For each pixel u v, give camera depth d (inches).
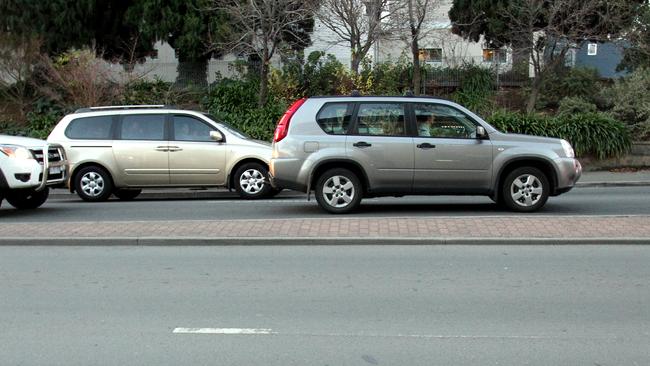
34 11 805.2
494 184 406.6
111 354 193.0
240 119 770.2
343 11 812.6
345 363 184.5
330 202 415.5
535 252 311.4
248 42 794.2
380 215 410.9
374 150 405.1
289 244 331.6
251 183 528.7
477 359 186.7
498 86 936.9
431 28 922.1
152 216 427.5
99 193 533.3
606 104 858.8
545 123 717.3
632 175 679.7
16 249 331.0
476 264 290.8
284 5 759.7
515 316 223.1
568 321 217.8
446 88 926.4
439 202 484.4
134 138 533.3
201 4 831.1
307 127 410.9
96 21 868.6
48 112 776.9
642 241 324.2
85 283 267.9
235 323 218.7
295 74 846.5
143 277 275.7
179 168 528.1
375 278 270.2
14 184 419.5
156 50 993.5
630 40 822.5
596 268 282.5
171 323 219.3
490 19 834.2
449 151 403.5
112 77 823.7
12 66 776.9
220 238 333.7
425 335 205.9
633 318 220.4
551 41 783.1
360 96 416.5
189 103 843.4
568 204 464.1
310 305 236.8
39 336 208.4
